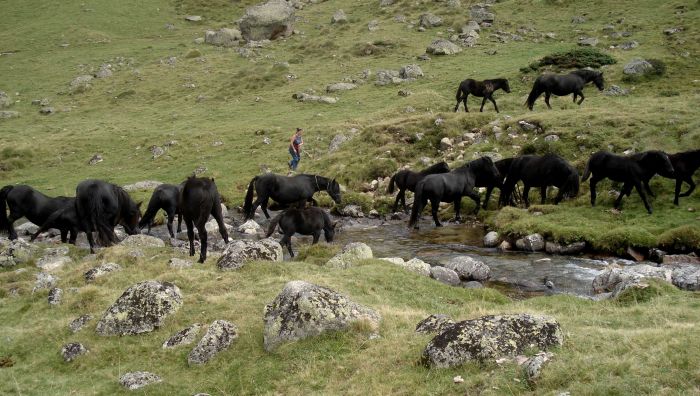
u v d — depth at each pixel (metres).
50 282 14.30
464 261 16.20
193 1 83.56
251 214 24.23
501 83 32.81
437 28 57.00
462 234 21.17
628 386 6.38
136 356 10.38
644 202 19.55
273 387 8.66
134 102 48.62
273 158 32.62
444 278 15.16
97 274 14.29
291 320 9.66
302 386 8.47
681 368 6.58
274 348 9.55
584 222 19.28
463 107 35.88
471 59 46.91
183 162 33.94
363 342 9.28
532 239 18.66
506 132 28.25
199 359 9.77
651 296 11.65
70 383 9.65
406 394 7.51
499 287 15.07
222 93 47.84
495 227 20.84
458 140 29.72
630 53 41.25
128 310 11.28
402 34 56.53
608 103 31.20
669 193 20.50
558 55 41.31
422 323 9.64
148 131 40.00
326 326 9.59
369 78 46.03
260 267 13.83
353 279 13.22
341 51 54.47
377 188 27.59
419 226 22.83
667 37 43.47
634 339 7.77
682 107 26.78
